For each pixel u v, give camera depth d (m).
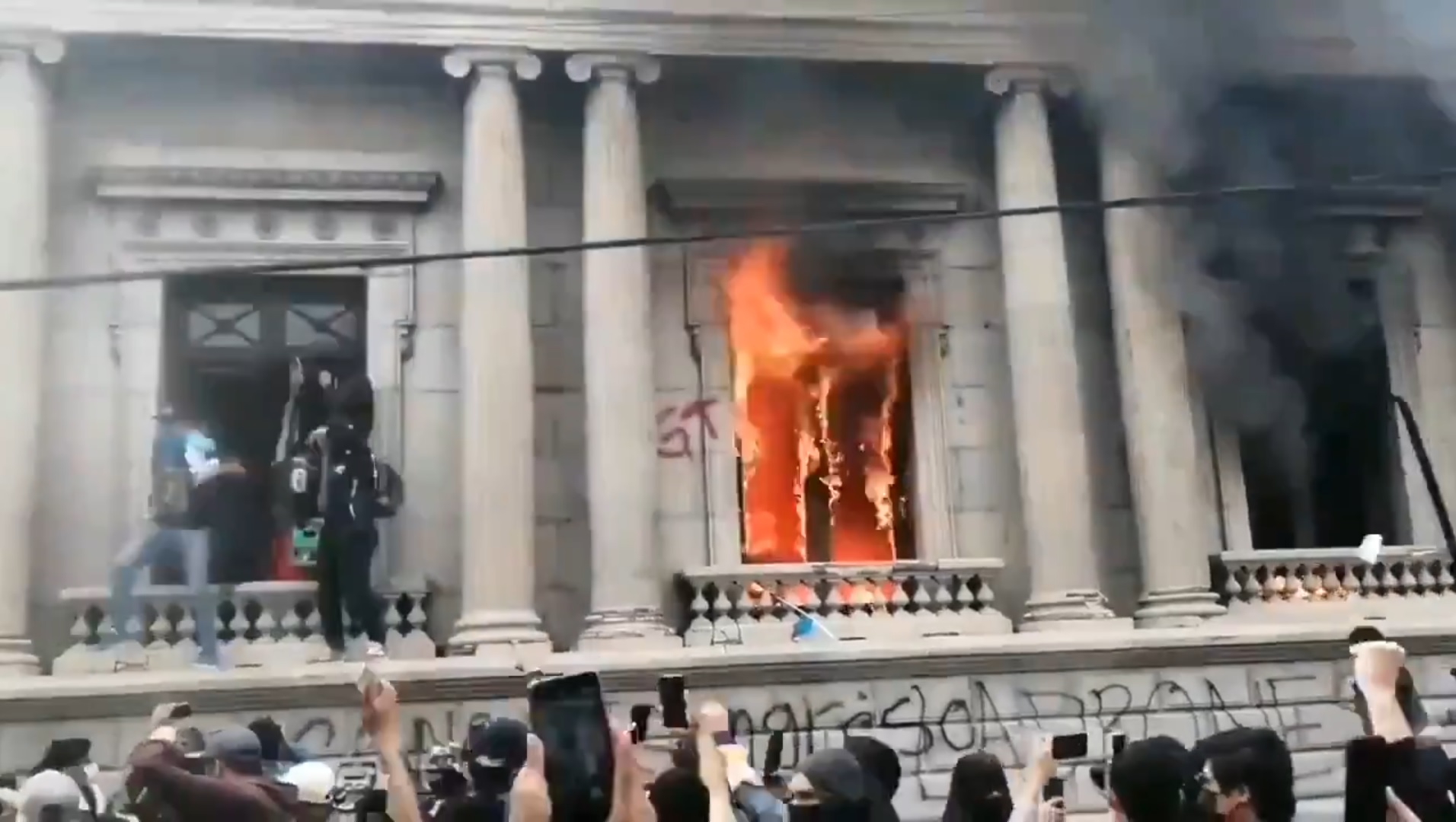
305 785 6.89
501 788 5.36
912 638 13.91
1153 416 15.37
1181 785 4.52
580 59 14.91
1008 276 15.69
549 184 15.48
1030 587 15.31
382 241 15.28
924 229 16.36
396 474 14.02
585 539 14.77
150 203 14.80
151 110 14.91
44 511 13.92
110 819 6.41
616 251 14.59
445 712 12.35
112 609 13.26
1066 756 5.73
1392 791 4.25
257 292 15.20
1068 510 14.95
